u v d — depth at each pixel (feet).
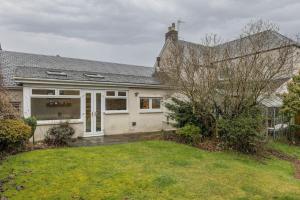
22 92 42.52
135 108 54.80
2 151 29.63
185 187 20.39
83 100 45.75
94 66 66.69
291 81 54.34
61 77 43.09
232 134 36.42
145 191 19.44
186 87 40.27
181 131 39.99
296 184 23.53
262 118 38.63
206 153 33.53
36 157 27.89
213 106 40.70
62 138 36.06
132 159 28.40
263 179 23.67
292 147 47.52
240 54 39.83
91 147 34.35
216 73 39.83
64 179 21.66
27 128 31.71
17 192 19.24
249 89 38.88
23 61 55.88
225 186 21.15
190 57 41.22
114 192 19.17
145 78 61.67
